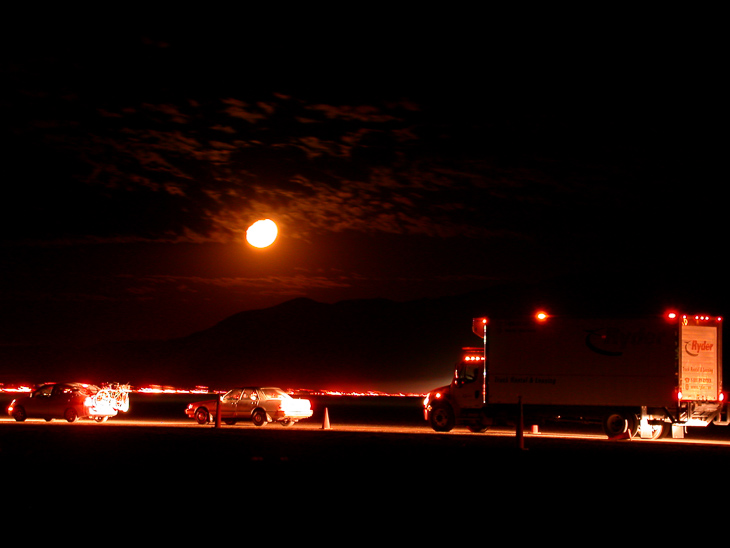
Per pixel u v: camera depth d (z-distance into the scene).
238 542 11.89
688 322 32.97
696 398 32.50
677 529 13.30
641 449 27.88
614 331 33.31
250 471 20.00
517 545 11.92
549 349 33.94
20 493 16.20
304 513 14.27
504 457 24.17
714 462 23.78
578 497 16.62
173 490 16.77
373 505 15.20
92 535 12.30
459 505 15.35
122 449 25.38
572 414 33.72
